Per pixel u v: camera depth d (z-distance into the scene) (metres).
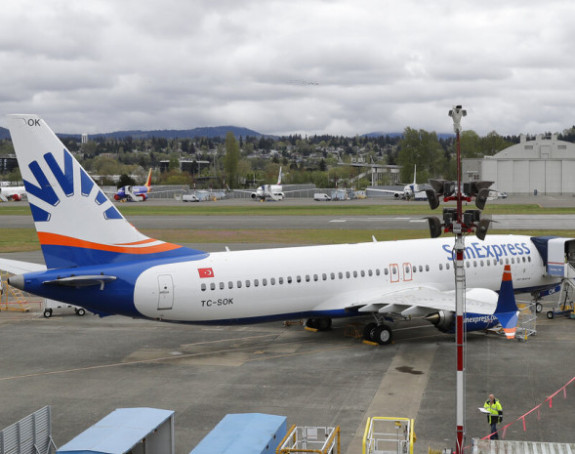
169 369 33.16
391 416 26.23
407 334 39.56
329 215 122.25
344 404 27.72
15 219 118.69
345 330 40.66
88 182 32.50
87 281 31.61
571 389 29.27
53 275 31.58
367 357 34.75
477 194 22.34
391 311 36.19
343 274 38.16
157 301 33.47
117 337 39.84
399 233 88.50
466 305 35.31
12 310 47.66
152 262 34.06
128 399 28.77
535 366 32.72
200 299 34.28
